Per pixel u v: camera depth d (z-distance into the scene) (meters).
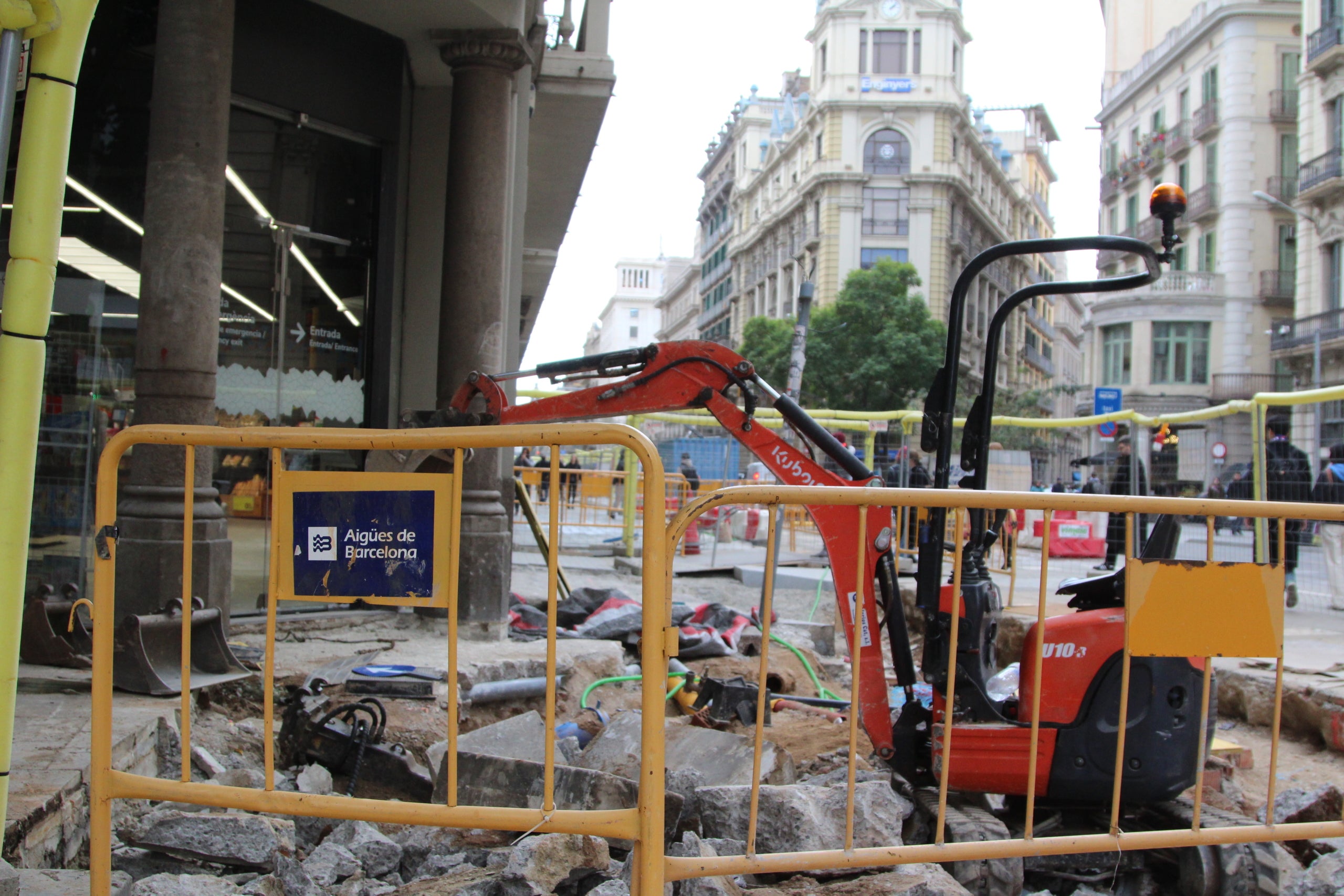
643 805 2.44
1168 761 3.49
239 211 6.71
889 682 6.87
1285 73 39.12
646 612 2.45
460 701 5.19
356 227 7.42
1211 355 40.47
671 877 2.51
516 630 7.10
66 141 2.72
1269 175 39.44
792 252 61.31
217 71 5.34
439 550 2.63
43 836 3.00
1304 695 5.90
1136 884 3.72
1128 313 42.12
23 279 2.66
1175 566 3.04
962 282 3.82
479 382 4.55
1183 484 10.10
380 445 2.60
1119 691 3.51
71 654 4.66
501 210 7.01
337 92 6.99
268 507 6.86
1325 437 9.38
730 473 15.59
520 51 7.05
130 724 3.81
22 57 2.68
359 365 7.50
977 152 59.81
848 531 3.85
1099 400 17.84
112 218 6.09
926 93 54.75
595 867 2.96
